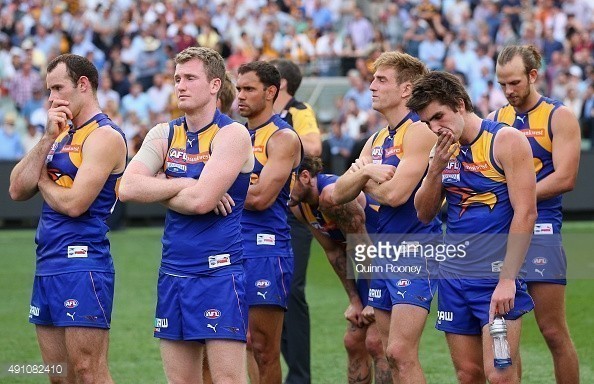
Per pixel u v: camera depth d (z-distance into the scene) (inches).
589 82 2871.6
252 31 3304.6
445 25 3400.6
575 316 1376.7
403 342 825.5
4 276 1774.1
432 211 789.2
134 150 2501.2
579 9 3417.8
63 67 810.8
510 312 755.4
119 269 1840.6
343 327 1354.6
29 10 3245.6
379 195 841.5
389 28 3393.2
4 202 2395.4
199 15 3206.2
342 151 2524.6
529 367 1123.3
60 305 807.7
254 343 936.9
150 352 1222.9
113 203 834.8
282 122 938.1
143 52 3002.0
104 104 2792.8
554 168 924.6
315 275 1755.7
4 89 2783.0
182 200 739.4
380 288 859.4
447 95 743.7
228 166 745.6
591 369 1106.7
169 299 761.6
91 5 3307.1
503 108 968.9
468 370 778.8
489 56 3134.8
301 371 1059.9
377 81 860.0
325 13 3511.3
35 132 2581.2
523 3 3432.6
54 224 813.2
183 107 756.0
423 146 839.7
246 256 924.6
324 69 3171.8
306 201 951.6
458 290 772.6
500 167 751.1
